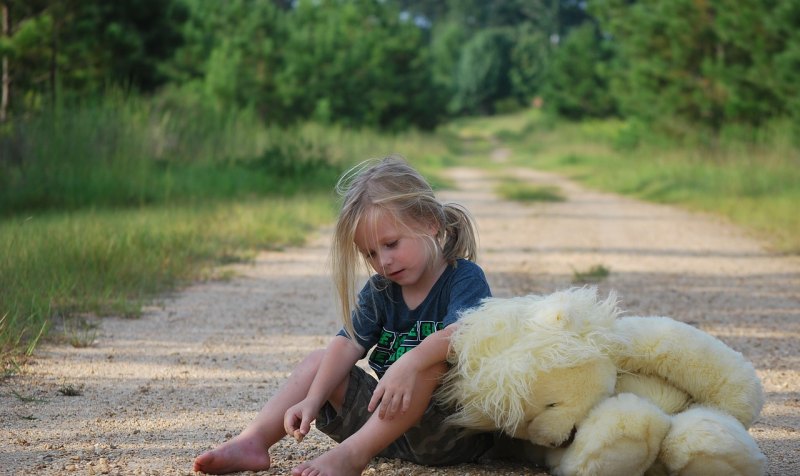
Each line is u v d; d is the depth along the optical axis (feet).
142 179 42.50
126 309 19.20
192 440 10.81
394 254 9.21
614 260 29.14
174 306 20.30
